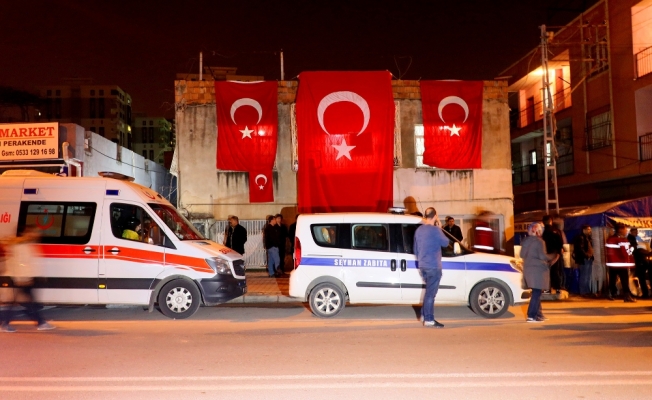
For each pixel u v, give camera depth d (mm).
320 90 18094
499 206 18656
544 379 6102
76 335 8836
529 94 32844
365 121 18047
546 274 9930
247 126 18031
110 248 10500
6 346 7930
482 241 18172
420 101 18703
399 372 6438
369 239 10734
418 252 9578
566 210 18844
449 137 18375
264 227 18078
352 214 10906
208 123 18188
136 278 10484
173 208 11773
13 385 5922
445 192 18531
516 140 33781
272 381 6078
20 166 17781
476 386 5852
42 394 5609
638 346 7773
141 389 5777
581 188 27938
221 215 18031
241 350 7652
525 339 8320
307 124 17984
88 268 10461
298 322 10180
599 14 25344
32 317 9359
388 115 18109
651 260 13703
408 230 10742
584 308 11930
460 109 18500
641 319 10289
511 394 5570
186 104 18188
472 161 18406
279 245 16734
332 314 10633
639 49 23109
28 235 9562
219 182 18062
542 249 9938
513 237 18656
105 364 6848
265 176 18000
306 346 7914
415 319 10422
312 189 17797
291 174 18281
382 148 18000
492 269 10555
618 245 13195
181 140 18094
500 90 19047
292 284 10688
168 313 10562
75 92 95625
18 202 10664
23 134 17797
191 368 6648
